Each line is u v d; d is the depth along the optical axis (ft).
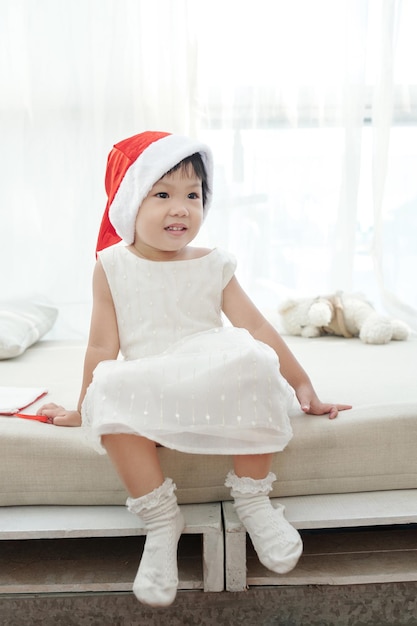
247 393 3.28
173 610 3.45
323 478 3.64
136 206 3.85
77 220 6.86
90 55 6.70
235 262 4.09
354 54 6.83
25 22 6.64
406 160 7.20
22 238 6.87
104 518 3.43
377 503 3.52
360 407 3.88
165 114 6.82
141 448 3.27
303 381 3.96
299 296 6.76
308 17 6.88
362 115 6.91
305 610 3.47
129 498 3.31
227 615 3.45
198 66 6.80
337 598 3.47
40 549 3.75
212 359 3.35
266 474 3.39
